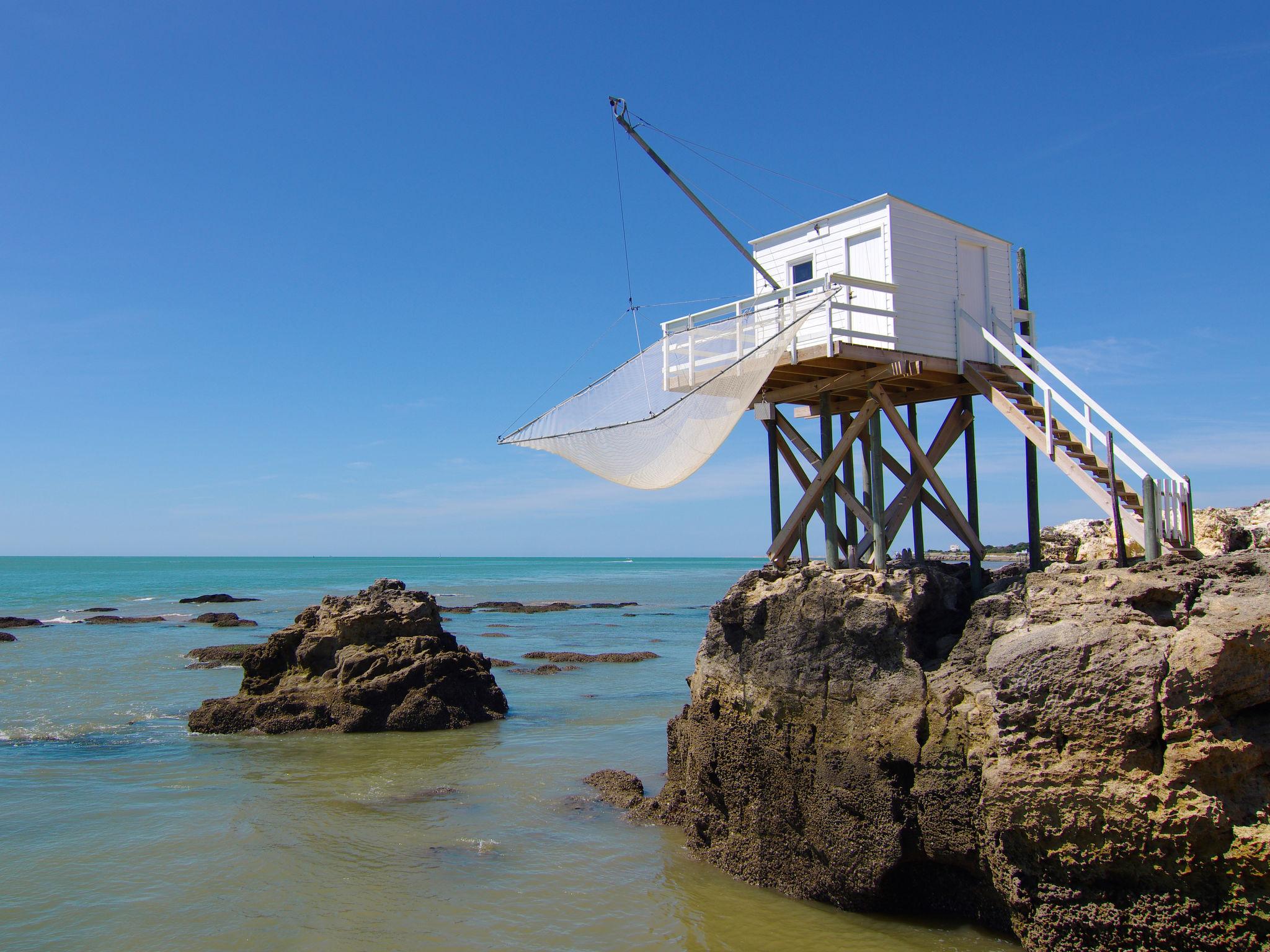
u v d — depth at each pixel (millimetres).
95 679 30969
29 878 12570
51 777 18047
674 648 43156
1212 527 12992
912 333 14758
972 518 16188
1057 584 10508
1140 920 8758
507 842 14156
